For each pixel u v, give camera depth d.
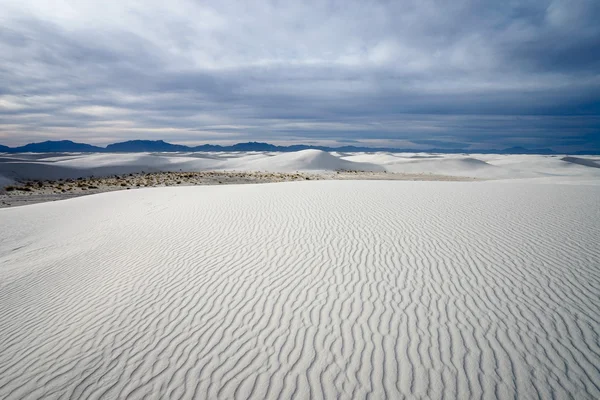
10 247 11.91
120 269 7.96
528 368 4.13
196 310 5.72
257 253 8.31
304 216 11.83
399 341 4.68
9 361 4.68
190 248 9.05
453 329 4.91
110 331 5.24
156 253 8.88
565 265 7.05
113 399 3.87
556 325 4.95
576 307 5.41
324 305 5.69
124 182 38.94
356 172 68.88
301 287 6.37
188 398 3.84
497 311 5.36
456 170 90.38
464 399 3.71
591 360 4.23
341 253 8.08
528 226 10.04
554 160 124.00
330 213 12.17
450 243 8.62
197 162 93.06
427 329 4.93
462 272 6.83
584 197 14.92
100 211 17.16
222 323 5.29
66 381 4.20
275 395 3.83
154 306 5.94
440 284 6.33
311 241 9.04
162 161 92.50
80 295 6.72
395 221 10.87
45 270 8.59
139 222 12.98
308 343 4.71
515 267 7.02
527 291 5.98
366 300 5.80
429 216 11.48
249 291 6.31
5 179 47.81
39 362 4.61
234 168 82.69
